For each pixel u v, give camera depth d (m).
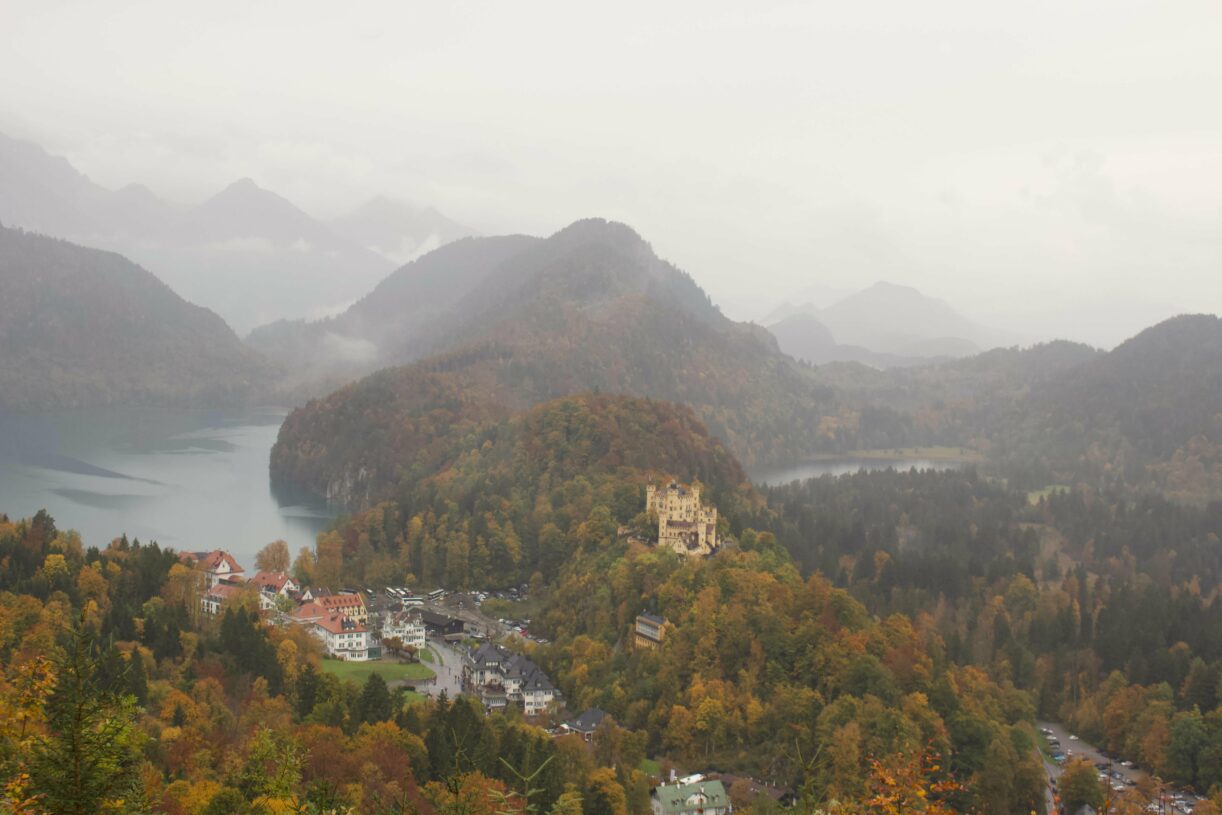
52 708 85.19
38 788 80.94
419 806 184.25
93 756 82.50
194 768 187.00
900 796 100.94
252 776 160.00
